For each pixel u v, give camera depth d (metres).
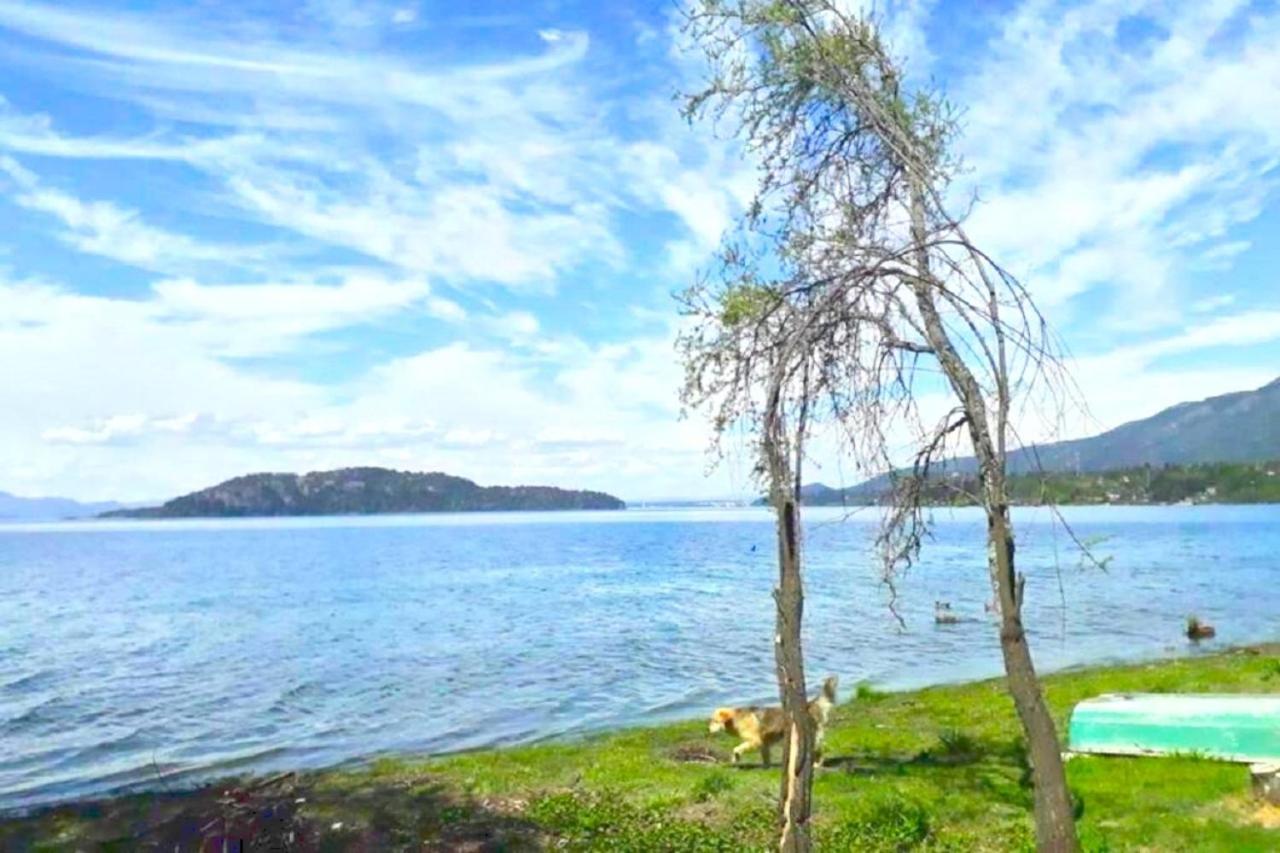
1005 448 7.77
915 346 7.69
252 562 98.00
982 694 23.02
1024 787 12.82
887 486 8.15
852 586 58.31
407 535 179.25
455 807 13.77
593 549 120.69
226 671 31.48
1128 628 38.84
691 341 8.36
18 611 52.69
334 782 16.16
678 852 11.07
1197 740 13.32
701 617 44.78
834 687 15.73
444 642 37.56
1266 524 164.88
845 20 9.62
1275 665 23.61
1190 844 10.12
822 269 7.73
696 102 10.24
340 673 30.69
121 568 91.62
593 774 15.46
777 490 7.16
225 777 18.34
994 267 7.60
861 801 12.16
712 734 19.11
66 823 14.73
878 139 9.26
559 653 34.09
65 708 25.81
